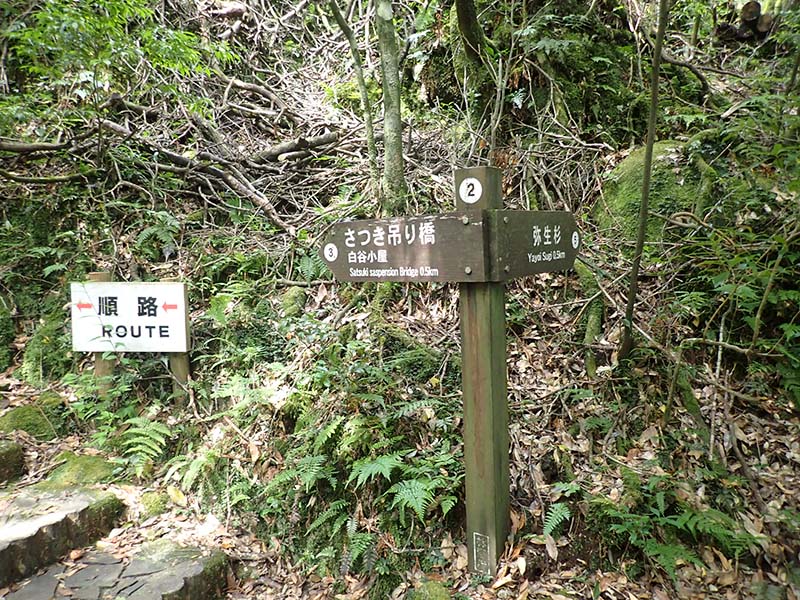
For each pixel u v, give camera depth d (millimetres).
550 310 4082
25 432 3871
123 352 4137
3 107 4477
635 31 5418
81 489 3486
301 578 3209
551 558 2820
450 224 2492
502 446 2766
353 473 3094
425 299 4262
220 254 4773
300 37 7953
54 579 2879
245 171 5562
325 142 5742
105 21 4285
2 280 4516
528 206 4660
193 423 3936
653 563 2734
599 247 4309
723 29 6438
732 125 4457
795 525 2779
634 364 3572
